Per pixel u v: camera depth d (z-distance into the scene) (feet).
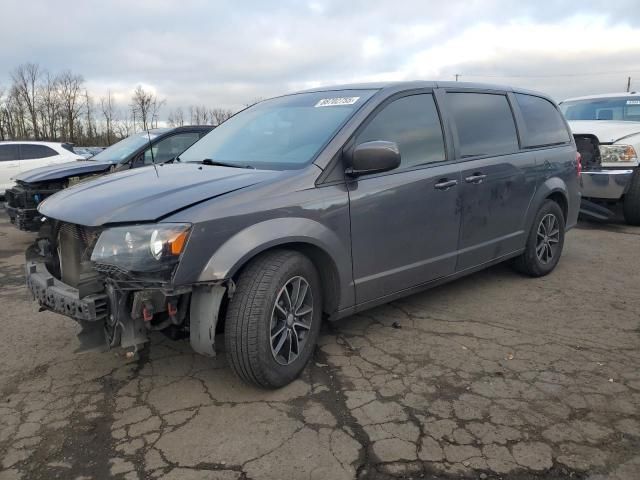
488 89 15.40
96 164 24.26
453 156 13.55
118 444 8.60
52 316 14.42
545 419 9.16
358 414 9.36
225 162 12.10
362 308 11.81
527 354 11.72
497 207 14.88
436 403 9.71
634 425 8.96
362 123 11.56
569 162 18.07
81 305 8.97
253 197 9.61
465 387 10.28
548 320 13.75
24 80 173.47
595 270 18.53
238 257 9.11
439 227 13.07
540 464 7.99
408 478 7.72
